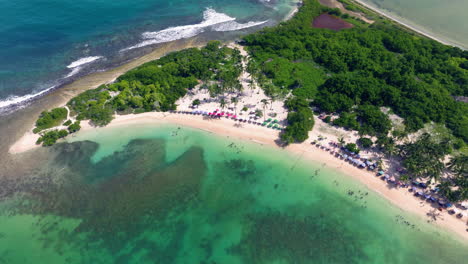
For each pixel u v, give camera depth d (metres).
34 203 77.75
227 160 87.88
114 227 72.56
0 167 86.69
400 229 70.00
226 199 78.19
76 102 107.00
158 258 67.00
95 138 95.56
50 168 86.38
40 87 118.44
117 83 114.06
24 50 136.62
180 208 76.44
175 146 92.75
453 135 90.75
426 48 129.62
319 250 67.44
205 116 101.94
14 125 100.75
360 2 182.88
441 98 98.88
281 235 70.31
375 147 87.56
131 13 169.12
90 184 82.00
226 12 174.75
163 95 107.38
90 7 169.62
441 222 70.12
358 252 66.81
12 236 71.12
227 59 130.62
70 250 68.38
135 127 99.31
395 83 106.38
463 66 119.56
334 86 106.81
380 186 78.12
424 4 175.00
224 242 69.62
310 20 160.50
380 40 136.38
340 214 73.62
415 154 76.75
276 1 186.88
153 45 145.25
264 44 137.38
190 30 157.38
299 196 77.94
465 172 73.81
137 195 79.31
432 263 64.50
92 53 138.50
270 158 87.50
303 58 130.25
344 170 82.69
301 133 89.38
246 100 107.31
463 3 172.38
